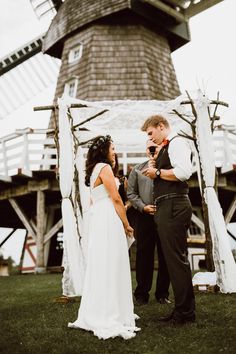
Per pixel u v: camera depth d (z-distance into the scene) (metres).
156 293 4.31
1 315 3.83
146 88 11.68
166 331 2.88
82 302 3.16
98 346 2.61
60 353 2.51
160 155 3.29
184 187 3.15
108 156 3.38
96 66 12.02
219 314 3.36
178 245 3.06
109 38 12.40
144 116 6.80
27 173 9.66
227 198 12.30
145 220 4.29
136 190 4.41
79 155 5.80
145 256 4.26
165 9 12.11
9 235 15.88
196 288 5.05
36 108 5.79
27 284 6.69
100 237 3.15
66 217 5.14
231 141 9.91
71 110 6.28
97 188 3.27
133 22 12.56
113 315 2.98
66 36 13.35
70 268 4.91
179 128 6.11
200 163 5.45
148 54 12.34
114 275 3.06
